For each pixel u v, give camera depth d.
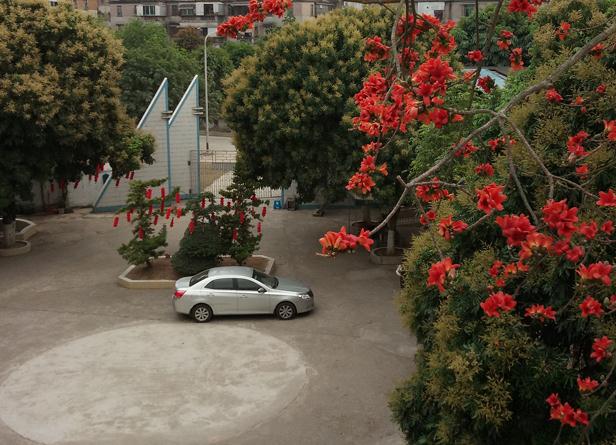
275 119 16.53
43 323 14.09
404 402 6.58
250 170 17.94
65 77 17.31
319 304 15.36
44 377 11.49
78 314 14.65
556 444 4.58
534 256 3.34
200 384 11.23
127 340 13.16
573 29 6.88
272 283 14.66
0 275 17.47
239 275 14.30
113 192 25.17
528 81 8.72
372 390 11.02
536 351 5.34
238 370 11.77
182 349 12.70
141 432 9.68
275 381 11.34
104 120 18.78
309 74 16.45
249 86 17.23
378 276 17.52
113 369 11.81
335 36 16.88
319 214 24.66
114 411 10.30
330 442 9.45
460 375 5.34
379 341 13.12
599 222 5.17
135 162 20.19
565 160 5.11
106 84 18.28
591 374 5.43
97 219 23.98
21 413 10.23
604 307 4.62
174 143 25.98
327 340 13.18
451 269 3.74
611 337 4.95
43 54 17.38
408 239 20.98
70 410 10.33
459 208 6.57
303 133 16.45
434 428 6.09
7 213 19.23
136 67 40.69
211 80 45.50
